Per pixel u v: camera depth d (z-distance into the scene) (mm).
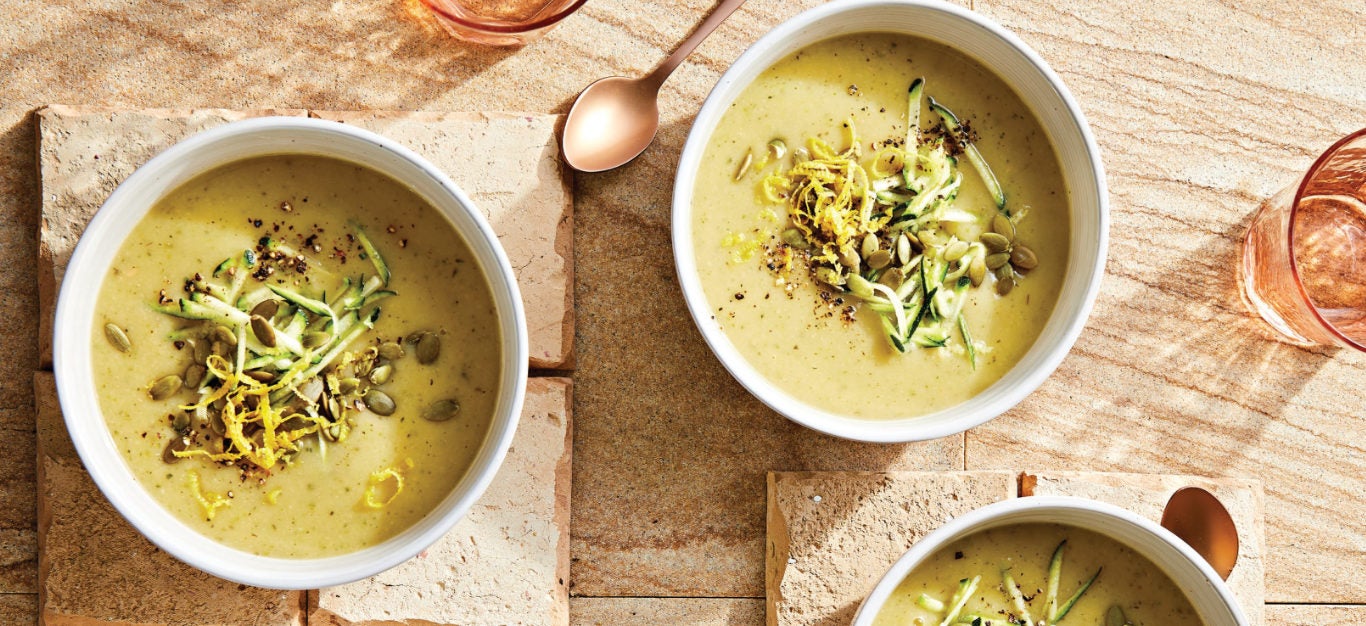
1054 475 749
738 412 750
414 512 687
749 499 750
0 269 725
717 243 702
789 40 690
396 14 742
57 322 650
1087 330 764
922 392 707
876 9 691
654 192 746
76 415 655
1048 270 712
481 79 743
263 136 667
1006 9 762
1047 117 707
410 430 688
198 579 722
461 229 684
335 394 682
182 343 677
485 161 729
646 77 733
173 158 656
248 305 679
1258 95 767
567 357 736
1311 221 767
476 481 665
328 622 727
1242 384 768
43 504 717
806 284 706
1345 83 768
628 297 747
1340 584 765
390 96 739
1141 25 764
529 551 730
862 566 739
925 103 711
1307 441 767
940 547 714
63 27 730
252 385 674
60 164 714
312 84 737
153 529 661
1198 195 765
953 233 711
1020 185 713
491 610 729
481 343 690
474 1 738
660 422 749
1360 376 768
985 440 759
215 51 734
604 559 745
